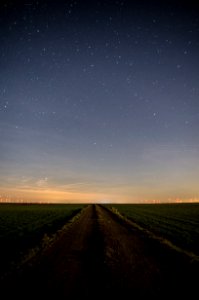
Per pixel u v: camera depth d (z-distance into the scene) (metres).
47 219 46.91
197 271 11.06
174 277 10.27
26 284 9.36
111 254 14.62
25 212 75.12
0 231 28.11
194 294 8.45
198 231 28.78
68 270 11.23
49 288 8.95
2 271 11.15
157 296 8.27
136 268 11.62
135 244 18.38
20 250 16.23
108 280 9.86
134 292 8.61
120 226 31.73
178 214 64.25
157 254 14.85
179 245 19.17
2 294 8.37
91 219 42.59
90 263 12.45
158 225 35.47
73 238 21.00
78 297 8.13
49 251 15.48
